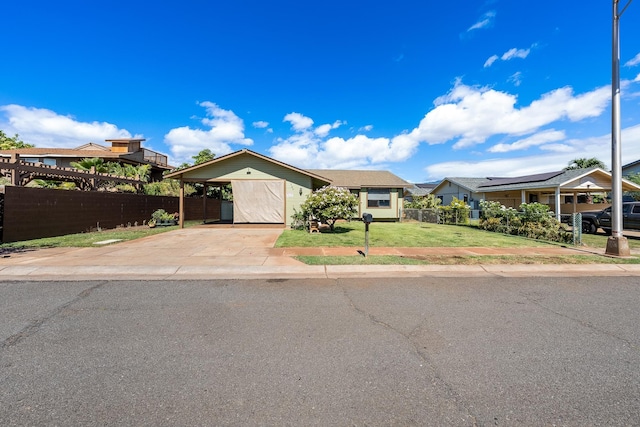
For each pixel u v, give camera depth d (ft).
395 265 22.63
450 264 23.15
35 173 42.52
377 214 72.38
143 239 36.40
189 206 68.74
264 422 6.82
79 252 27.40
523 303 14.92
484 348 10.29
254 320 12.71
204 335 11.23
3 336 11.02
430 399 7.63
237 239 36.50
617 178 26.30
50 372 8.71
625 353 9.93
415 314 13.42
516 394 7.81
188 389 7.99
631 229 43.04
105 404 7.36
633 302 15.11
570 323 12.44
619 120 26.23
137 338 10.95
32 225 35.50
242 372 8.80
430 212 67.46
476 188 83.76
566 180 58.18
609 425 6.73
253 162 52.03
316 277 20.03
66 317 12.90
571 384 8.25
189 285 18.03
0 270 20.88
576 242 33.68
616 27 26.18
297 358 9.62
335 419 6.94
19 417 6.87
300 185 52.37
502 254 27.20
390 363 9.34
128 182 60.70
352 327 12.01
